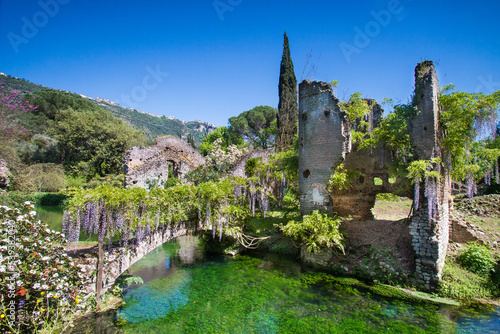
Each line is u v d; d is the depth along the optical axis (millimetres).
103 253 9250
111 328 8148
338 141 13023
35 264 7211
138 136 39719
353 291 10648
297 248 14414
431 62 11008
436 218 10352
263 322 8750
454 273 10938
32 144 33812
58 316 7516
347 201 17562
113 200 9172
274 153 21047
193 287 11172
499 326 8367
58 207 25062
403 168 12906
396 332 8156
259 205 16672
